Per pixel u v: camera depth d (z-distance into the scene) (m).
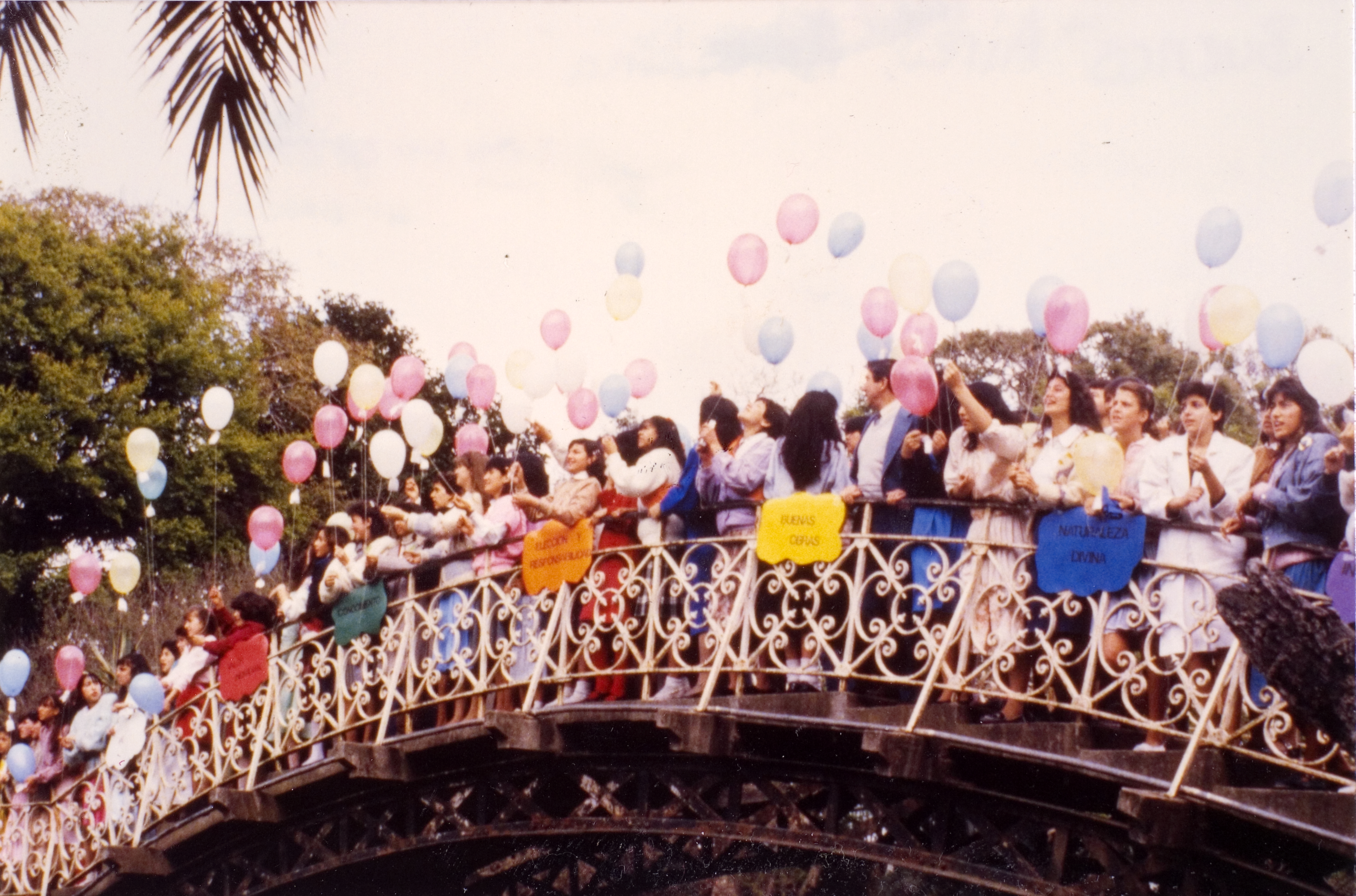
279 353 20.00
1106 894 7.93
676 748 9.11
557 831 10.40
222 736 12.49
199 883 12.99
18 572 19.11
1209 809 7.19
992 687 8.44
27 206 19.25
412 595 10.62
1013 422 8.23
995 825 8.54
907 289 8.39
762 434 9.20
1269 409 7.29
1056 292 7.88
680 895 11.16
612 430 13.07
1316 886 7.12
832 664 9.09
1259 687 7.57
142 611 19.30
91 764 13.21
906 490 8.44
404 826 11.81
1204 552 7.51
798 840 9.26
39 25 9.61
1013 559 8.05
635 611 10.06
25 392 18.88
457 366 10.66
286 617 11.70
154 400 19.95
